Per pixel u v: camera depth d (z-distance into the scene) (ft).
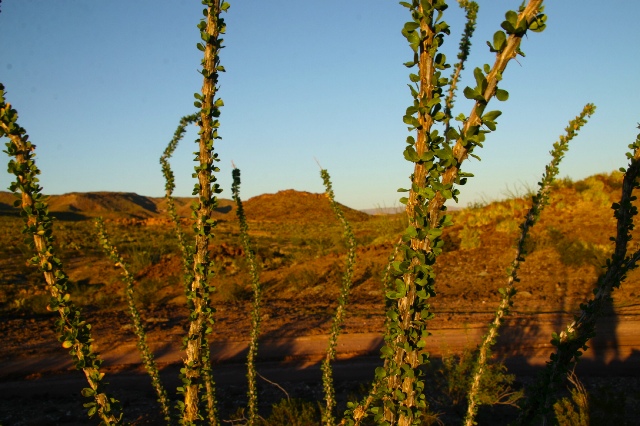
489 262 52.29
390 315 5.65
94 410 7.60
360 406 8.46
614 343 30.48
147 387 27.84
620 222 6.98
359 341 33.81
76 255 80.18
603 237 51.24
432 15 5.05
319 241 86.48
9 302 51.31
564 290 42.88
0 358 32.83
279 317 40.70
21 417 24.08
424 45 5.07
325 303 45.44
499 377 22.39
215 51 7.79
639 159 6.86
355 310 41.78
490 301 41.47
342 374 28.73
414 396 5.76
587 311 7.06
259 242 95.55
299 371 29.53
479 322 35.55
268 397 25.99
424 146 5.12
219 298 49.42
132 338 36.14
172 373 29.68
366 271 53.93
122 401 25.73
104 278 62.49
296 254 67.77
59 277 7.18
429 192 5.01
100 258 76.79
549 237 54.24
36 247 7.03
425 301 5.53
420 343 5.59
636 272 41.93
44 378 29.48
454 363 25.67
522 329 33.96
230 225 141.90
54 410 24.70
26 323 42.39
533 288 44.27
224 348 33.68
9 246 85.10
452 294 44.62
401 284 5.44
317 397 25.64
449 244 59.06
